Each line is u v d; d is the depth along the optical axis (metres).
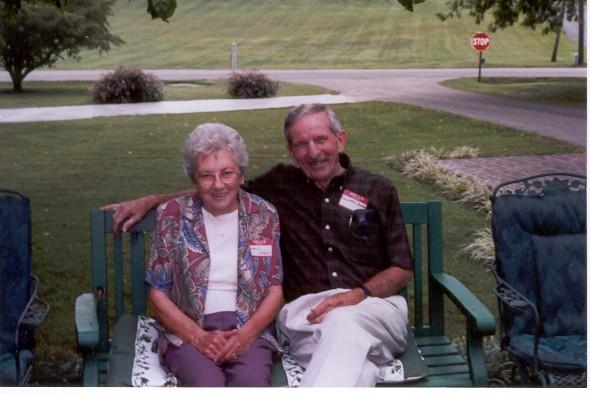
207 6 64.75
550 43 52.50
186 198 3.74
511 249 4.18
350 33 55.91
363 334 3.46
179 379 3.51
